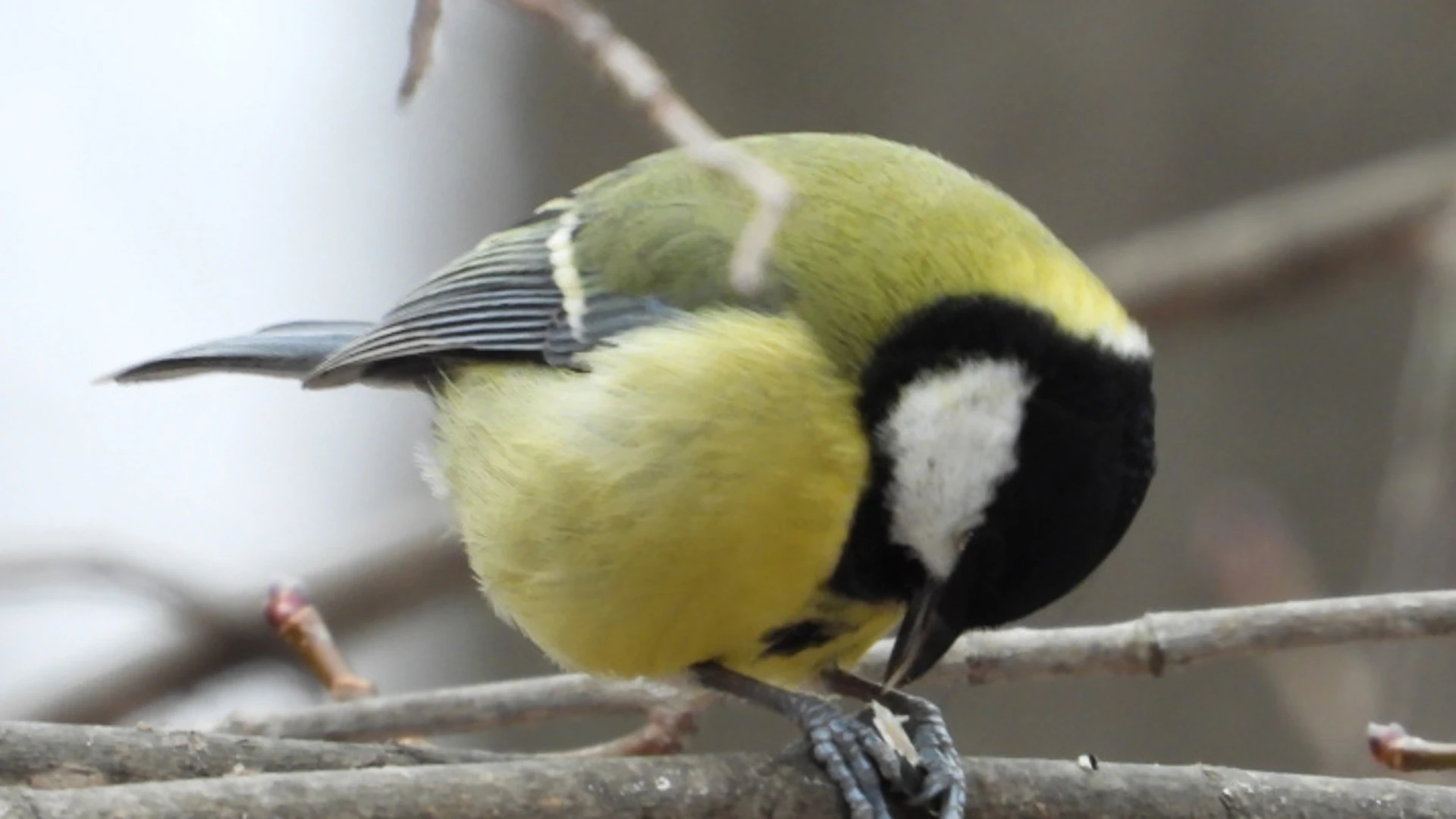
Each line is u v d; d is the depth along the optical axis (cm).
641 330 171
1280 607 171
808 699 170
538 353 172
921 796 169
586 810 167
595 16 164
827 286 170
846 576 170
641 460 169
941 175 171
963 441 169
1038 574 169
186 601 184
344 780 167
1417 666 182
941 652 170
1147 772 168
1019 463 169
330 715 172
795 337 169
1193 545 185
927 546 169
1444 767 170
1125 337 169
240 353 175
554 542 170
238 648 184
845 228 170
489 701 173
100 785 167
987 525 169
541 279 172
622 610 170
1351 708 180
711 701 172
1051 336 169
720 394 169
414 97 164
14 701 185
